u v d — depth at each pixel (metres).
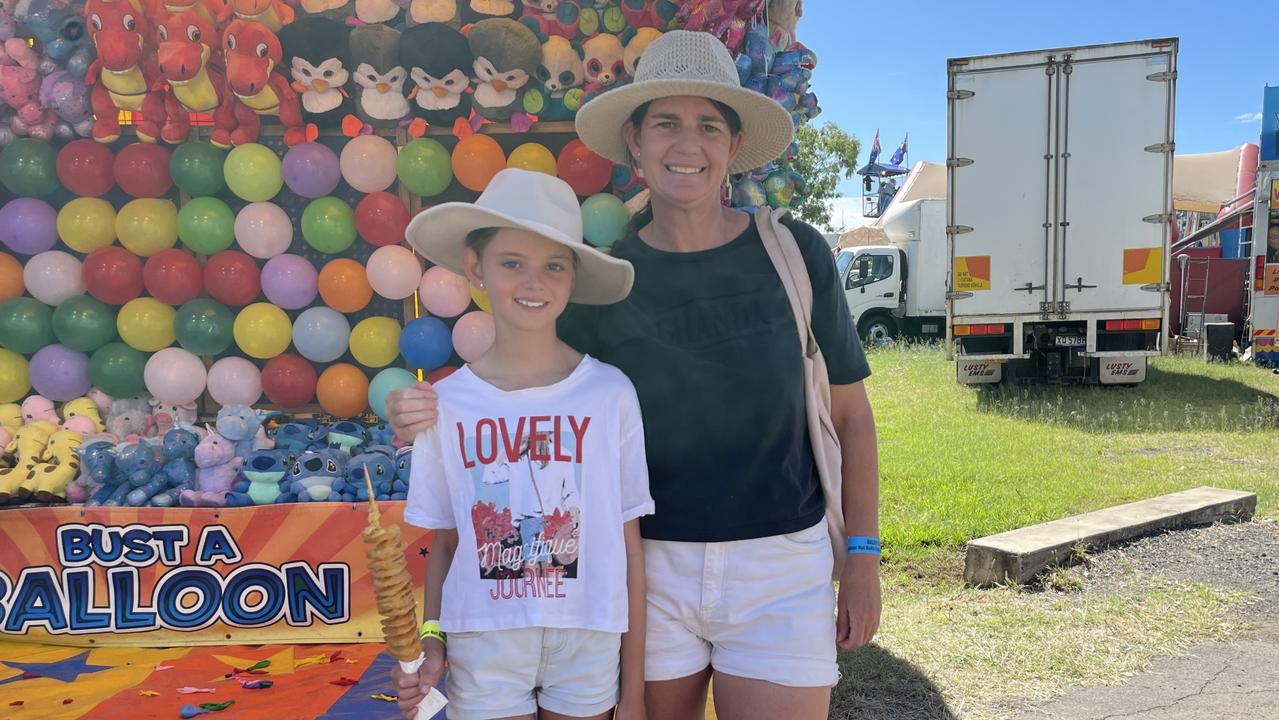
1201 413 9.45
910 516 5.94
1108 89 9.69
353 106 4.32
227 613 3.62
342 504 3.62
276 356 4.32
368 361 4.29
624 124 2.11
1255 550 5.14
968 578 4.84
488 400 1.80
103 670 3.40
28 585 3.64
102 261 4.12
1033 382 11.08
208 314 4.16
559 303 1.85
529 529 1.76
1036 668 3.75
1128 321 9.96
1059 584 4.66
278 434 4.03
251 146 4.18
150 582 3.63
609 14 4.05
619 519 1.81
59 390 4.23
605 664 1.79
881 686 3.61
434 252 1.99
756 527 1.86
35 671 3.39
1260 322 12.20
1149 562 4.97
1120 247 9.87
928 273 16.81
